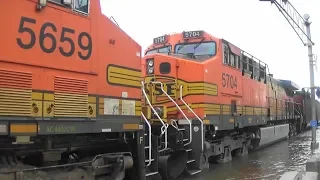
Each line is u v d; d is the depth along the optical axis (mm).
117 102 6348
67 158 6078
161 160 8320
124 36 6656
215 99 11023
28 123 4613
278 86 22047
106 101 6062
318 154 11125
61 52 5199
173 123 9664
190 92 10359
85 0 5691
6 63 4434
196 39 11641
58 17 5184
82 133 5688
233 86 12688
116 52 6402
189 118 10203
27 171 4805
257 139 16453
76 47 5473
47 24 5000
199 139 9891
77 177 5508
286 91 25719
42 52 4898
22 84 4582
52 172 5277
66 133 5152
